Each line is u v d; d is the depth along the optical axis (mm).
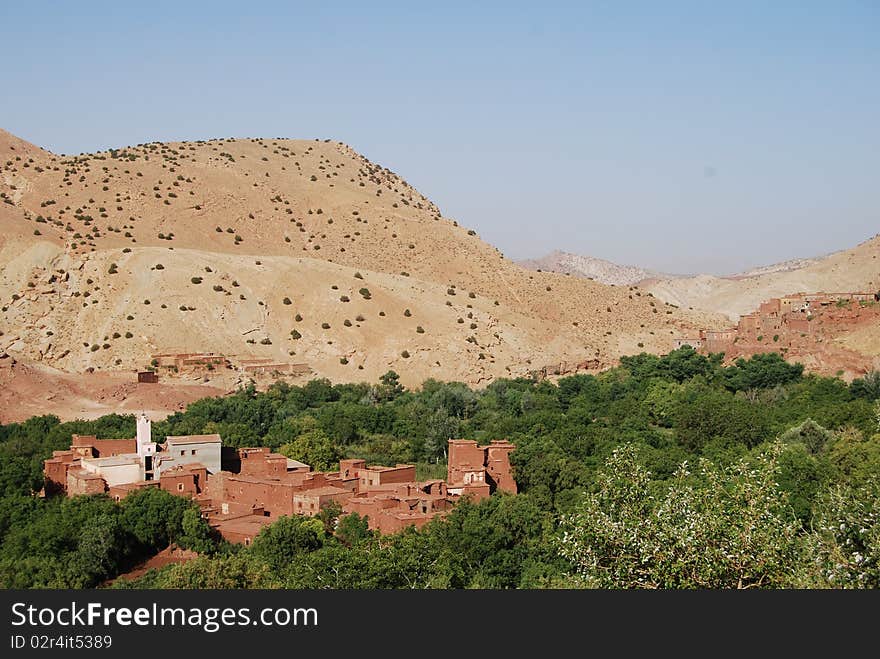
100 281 184875
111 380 156000
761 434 111812
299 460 102938
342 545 71688
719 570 36969
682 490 40500
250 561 69062
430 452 113500
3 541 75688
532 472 88125
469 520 66188
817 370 164250
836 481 70125
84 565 69750
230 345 176000
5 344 167875
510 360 186375
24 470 87125
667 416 133250
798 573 36219
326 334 183625
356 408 130250
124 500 77938
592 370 192125
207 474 91125
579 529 41094
